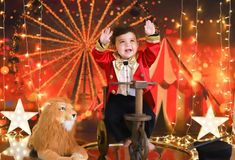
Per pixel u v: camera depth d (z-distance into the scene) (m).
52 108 1.87
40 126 1.89
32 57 2.50
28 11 2.47
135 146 1.61
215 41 2.53
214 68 2.55
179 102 2.55
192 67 2.54
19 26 2.48
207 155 1.64
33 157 1.98
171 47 2.52
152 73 2.51
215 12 2.52
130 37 1.89
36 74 2.51
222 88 2.56
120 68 1.89
